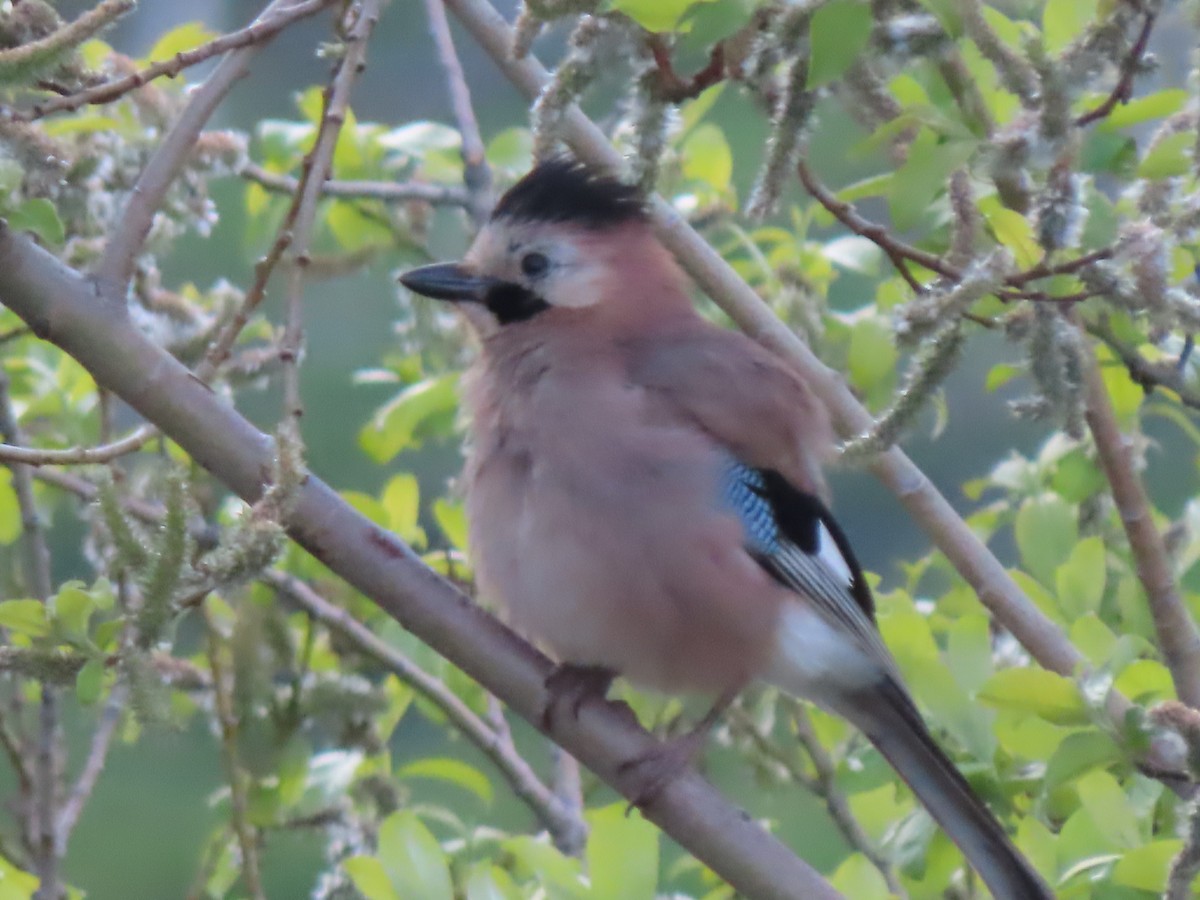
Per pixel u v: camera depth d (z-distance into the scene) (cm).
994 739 683
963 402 1337
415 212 955
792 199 1008
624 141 785
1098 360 768
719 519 666
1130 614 765
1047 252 576
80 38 511
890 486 716
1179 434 1113
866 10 542
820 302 904
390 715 876
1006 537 1145
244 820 741
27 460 536
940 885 695
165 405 555
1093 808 632
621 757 604
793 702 842
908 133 675
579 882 618
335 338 1339
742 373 694
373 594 593
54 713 765
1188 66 642
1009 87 589
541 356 696
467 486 708
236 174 802
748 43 577
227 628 859
